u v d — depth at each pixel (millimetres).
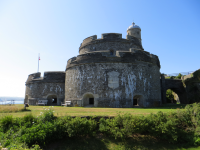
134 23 30234
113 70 17859
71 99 19859
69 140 8570
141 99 18422
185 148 8141
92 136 8914
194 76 27344
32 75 29875
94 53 18594
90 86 18188
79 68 19500
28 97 29266
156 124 8766
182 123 9531
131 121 8633
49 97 27094
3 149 6270
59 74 27094
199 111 9195
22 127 8141
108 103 17203
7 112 11883
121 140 8633
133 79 18016
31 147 7168
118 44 21625
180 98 31172
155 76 20781
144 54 19438
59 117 9305
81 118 9492
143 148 8141
